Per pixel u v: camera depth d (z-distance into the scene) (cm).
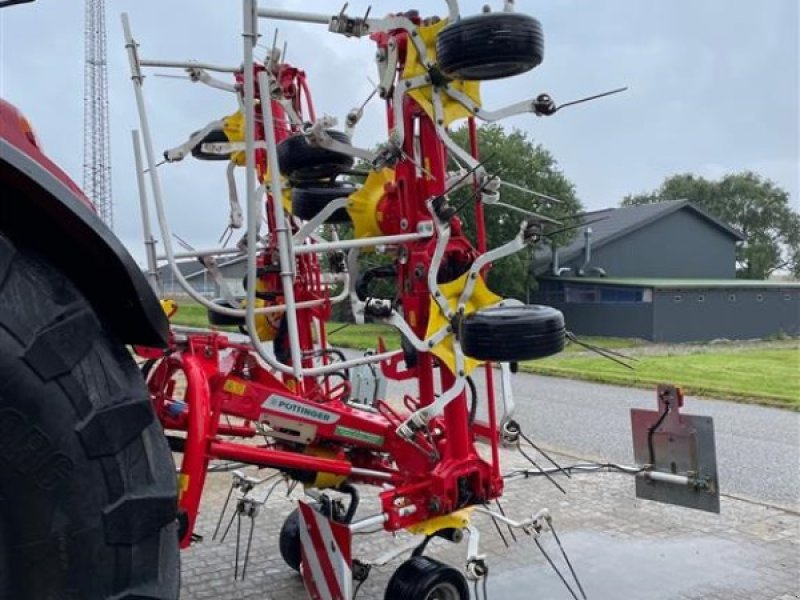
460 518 396
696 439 420
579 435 933
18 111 215
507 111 385
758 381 1438
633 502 636
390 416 411
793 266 6494
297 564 474
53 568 179
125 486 187
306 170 439
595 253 3347
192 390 329
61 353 178
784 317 3047
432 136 388
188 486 319
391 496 372
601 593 463
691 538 555
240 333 505
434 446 393
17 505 175
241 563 498
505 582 479
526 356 341
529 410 1106
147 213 365
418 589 369
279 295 455
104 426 183
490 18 325
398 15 370
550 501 638
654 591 466
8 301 174
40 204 189
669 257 3575
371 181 415
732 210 6456
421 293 392
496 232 1670
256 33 319
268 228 507
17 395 172
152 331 220
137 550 189
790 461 804
